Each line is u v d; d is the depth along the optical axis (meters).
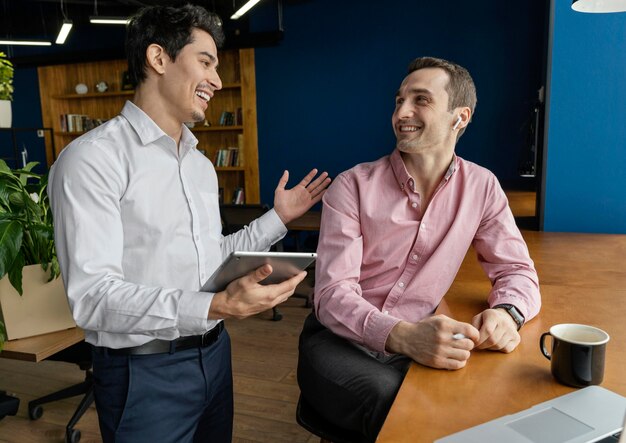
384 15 5.48
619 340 1.12
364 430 1.16
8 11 7.04
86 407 2.28
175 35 1.18
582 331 1.00
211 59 1.24
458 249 1.42
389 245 1.42
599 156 2.46
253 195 6.30
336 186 1.48
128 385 1.22
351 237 1.39
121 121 1.24
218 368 1.39
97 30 6.93
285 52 5.89
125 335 1.20
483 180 1.46
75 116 7.16
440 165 1.42
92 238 1.08
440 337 1.03
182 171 1.30
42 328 1.75
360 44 5.61
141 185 1.20
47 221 1.79
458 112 1.41
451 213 1.42
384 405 1.10
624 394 0.89
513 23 5.06
